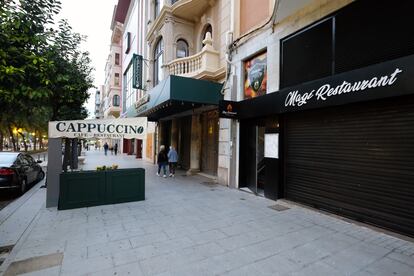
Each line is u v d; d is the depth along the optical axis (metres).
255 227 4.68
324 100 5.14
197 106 10.02
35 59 3.55
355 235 4.25
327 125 5.50
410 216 4.04
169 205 6.29
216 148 10.75
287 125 6.64
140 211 5.75
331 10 5.41
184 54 12.98
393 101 4.28
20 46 3.69
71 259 3.41
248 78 8.32
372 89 4.27
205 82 8.73
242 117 7.92
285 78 6.70
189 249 3.73
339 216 5.15
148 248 3.76
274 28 7.02
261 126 7.91
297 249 3.73
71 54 7.12
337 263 3.31
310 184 5.91
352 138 4.97
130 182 6.63
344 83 4.75
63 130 6.07
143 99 12.40
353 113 4.95
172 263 3.31
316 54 5.84
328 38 5.57
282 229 4.57
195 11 11.99
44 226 4.70
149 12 17.97
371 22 4.69
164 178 10.70
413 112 4.02
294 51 6.45
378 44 4.57
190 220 5.09
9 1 3.57
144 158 21.12
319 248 3.76
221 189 8.35
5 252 3.71
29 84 3.82
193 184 9.29
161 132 16.75
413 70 3.73
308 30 6.07
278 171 6.64
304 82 6.11
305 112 6.09
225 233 4.38
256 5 7.93
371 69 4.30
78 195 6.02
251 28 8.05
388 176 4.35
